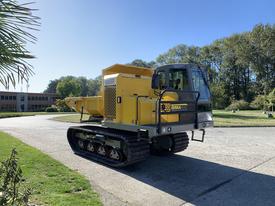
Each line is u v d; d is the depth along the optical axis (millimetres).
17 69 2312
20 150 9828
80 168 7844
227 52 68250
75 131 10336
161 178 7039
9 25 2107
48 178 6496
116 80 8289
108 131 8922
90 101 9555
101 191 5887
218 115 34031
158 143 9688
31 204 4750
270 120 26156
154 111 7855
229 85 69188
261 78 63156
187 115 8039
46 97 80750
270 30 61000
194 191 6070
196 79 8562
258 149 11062
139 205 5184
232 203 5379
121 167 8023
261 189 6230
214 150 10789
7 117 39000
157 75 8703
